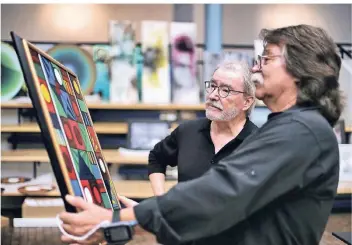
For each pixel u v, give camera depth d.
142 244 2.98
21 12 4.72
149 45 3.82
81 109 1.44
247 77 1.90
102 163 1.45
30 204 3.35
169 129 3.57
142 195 3.17
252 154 0.98
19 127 3.62
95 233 0.97
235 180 0.94
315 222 1.03
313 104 1.08
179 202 0.95
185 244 1.09
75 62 3.80
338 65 1.10
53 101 1.08
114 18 4.90
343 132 3.57
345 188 2.97
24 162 3.77
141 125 3.57
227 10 4.94
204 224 0.95
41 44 3.88
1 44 3.71
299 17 4.98
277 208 1.02
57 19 4.83
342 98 1.12
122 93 3.82
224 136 1.95
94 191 1.18
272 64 1.09
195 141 2.00
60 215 0.98
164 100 3.83
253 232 1.03
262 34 1.15
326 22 4.98
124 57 3.82
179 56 3.84
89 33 4.91
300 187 0.98
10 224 3.44
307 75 1.05
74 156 1.10
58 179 0.96
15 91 3.75
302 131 0.99
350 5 4.97
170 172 3.44
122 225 0.97
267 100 1.13
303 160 0.97
